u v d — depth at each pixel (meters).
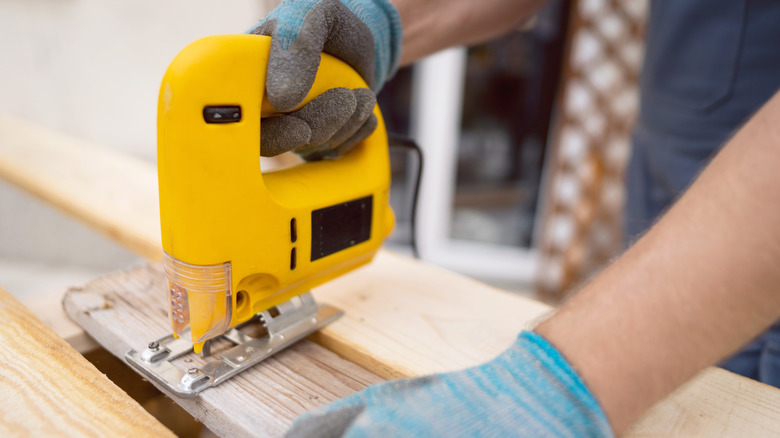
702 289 0.34
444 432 0.37
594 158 2.40
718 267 0.34
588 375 0.38
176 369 0.58
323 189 0.59
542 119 3.26
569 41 2.28
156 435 0.46
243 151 0.48
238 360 0.59
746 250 0.33
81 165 1.22
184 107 0.44
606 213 2.48
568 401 0.38
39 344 0.57
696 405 0.54
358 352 0.63
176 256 0.50
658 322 0.36
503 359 0.43
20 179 1.15
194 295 0.51
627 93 2.26
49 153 1.28
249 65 0.46
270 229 0.53
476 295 0.77
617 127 2.32
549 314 0.51
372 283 0.80
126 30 1.86
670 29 0.91
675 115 0.94
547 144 2.92
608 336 0.38
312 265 0.60
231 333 0.65
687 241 0.36
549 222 2.58
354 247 0.66
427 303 0.74
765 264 0.33
